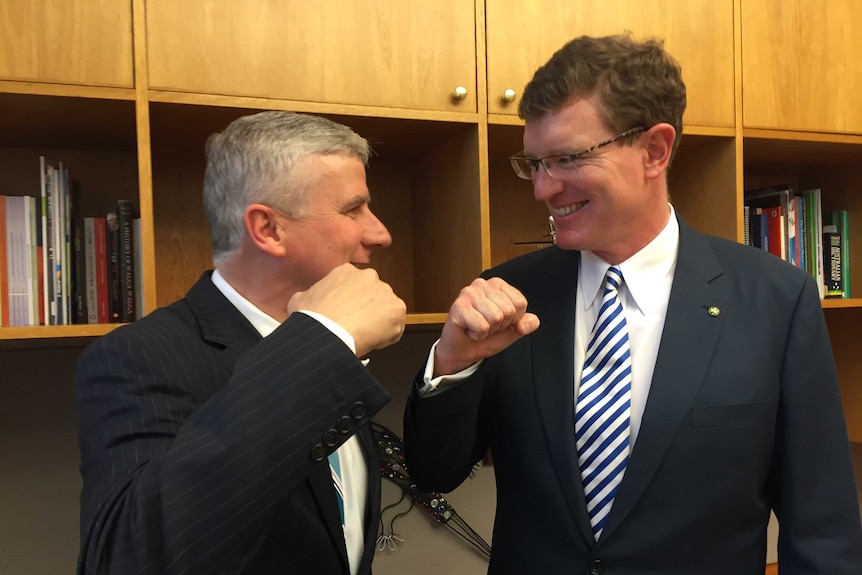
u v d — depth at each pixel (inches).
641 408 34.8
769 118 62.0
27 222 47.4
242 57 47.8
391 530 67.4
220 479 22.1
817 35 64.1
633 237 36.4
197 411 24.0
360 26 50.8
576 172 33.8
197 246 61.1
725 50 60.6
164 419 26.0
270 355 24.6
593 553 33.6
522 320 31.9
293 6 49.2
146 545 21.5
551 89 33.6
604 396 35.0
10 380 57.7
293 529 29.4
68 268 48.4
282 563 29.0
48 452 58.7
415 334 69.7
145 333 29.0
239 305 33.9
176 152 60.3
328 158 33.0
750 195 74.5
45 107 46.2
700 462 33.4
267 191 32.0
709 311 35.6
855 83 65.4
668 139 35.0
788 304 36.0
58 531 58.7
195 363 29.3
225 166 33.0
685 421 33.4
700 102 59.6
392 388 68.9
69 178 49.1
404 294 68.9
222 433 22.8
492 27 54.3
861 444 79.3
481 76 53.9
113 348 27.7
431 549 68.8
